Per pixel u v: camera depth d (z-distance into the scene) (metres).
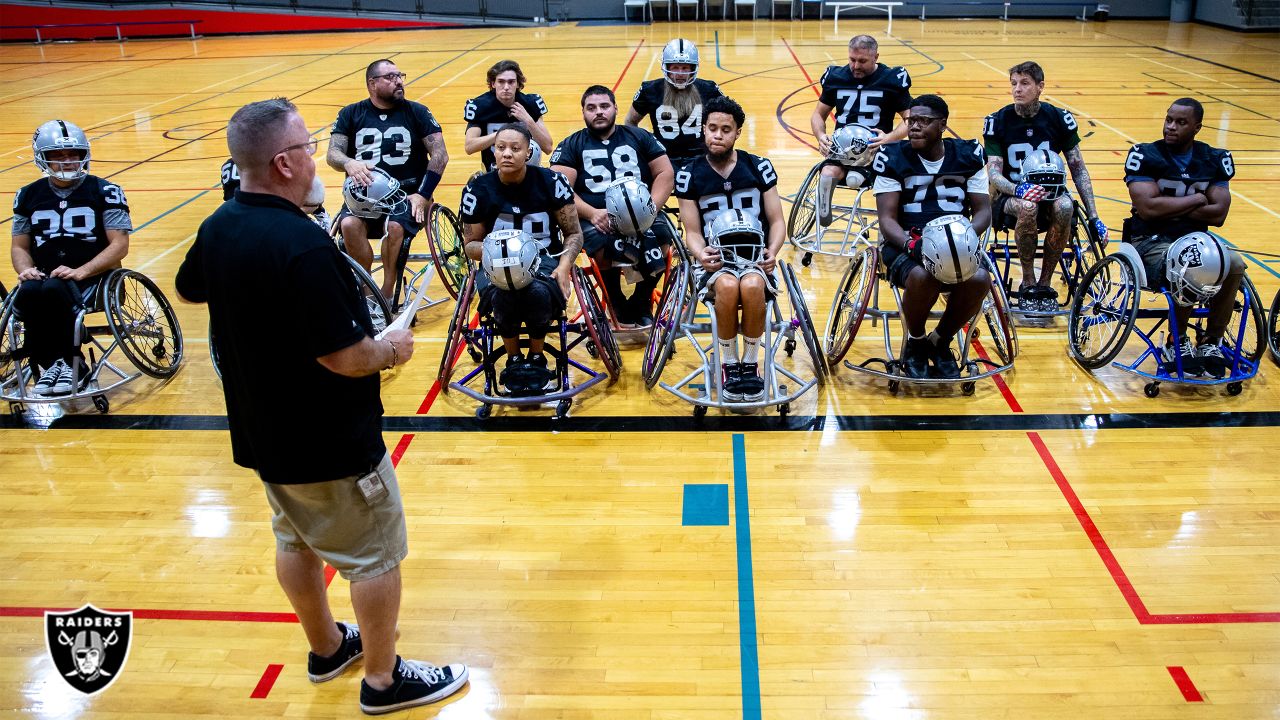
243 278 2.50
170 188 9.98
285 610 3.62
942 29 21.88
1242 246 7.46
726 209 5.05
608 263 5.83
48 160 5.07
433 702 3.13
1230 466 4.43
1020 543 3.90
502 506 4.25
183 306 6.78
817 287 6.91
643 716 3.05
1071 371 5.47
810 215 7.93
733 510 4.18
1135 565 3.74
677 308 4.92
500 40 21.52
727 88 14.77
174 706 3.14
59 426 5.07
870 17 24.05
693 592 3.65
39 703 3.16
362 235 5.95
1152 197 5.16
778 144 11.01
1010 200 6.19
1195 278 4.79
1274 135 11.24
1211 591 3.58
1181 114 5.07
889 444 4.71
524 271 4.69
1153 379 5.08
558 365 5.13
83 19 24.38
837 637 3.39
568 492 4.35
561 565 3.83
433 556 3.89
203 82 17.09
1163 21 23.14
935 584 3.66
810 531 4.02
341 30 24.77
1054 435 4.75
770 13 23.62
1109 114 12.62
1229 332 6.01
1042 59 17.45
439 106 13.95
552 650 3.36
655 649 3.35
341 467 2.70
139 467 4.65
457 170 10.32
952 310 4.98
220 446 4.86
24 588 3.74
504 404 4.98
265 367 2.58
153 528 4.14
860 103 7.48
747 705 3.09
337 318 2.54
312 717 3.10
